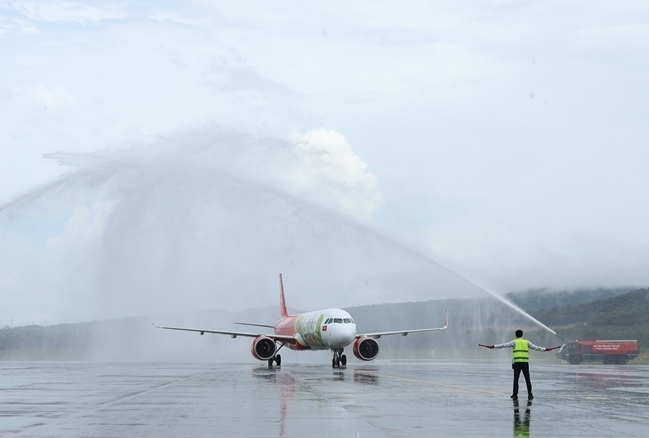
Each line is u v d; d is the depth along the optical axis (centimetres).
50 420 2289
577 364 9100
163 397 3117
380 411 2530
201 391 3450
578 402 2888
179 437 1917
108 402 2892
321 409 2592
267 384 3969
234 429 2069
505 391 3441
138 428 2092
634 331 12625
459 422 2233
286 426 2131
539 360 10606
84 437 1914
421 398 3047
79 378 4741
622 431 2044
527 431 2039
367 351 6262
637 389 3631
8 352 12594
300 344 6800
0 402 2914
